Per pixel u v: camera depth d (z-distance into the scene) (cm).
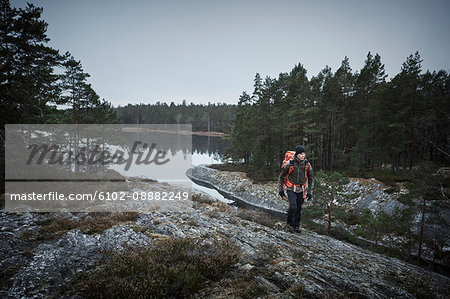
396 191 1748
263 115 2916
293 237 645
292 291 319
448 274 920
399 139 2366
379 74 3156
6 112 1128
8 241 433
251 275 361
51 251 411
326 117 2895
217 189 2897
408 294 378
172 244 423
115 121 2508
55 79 1406
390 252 1023
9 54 1098
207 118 11875
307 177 667
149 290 286
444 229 966
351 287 355
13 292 298
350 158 2844
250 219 873
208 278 350
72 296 293
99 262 382
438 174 1010
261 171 2820
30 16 1149
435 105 2116
